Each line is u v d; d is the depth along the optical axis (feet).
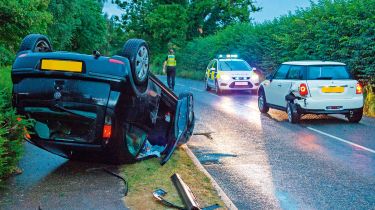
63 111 20.01
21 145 20.11
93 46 118.73
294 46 71.92
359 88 41.96
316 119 45.19
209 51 126.72
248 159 27.91
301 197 20.67
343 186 22.31
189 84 100.68
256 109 53.11
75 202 18.08
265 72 88.33
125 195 19.01
